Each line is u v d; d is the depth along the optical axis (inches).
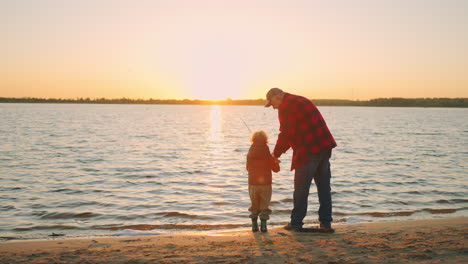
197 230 249.8
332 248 169.8
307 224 258.1
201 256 159.8
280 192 380.5
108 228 257.1
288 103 199.8
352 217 281.3
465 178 475.5
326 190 205.6
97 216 294.5
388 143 1020.5
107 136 1253.7
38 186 424.8
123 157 712.4
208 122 2655.0
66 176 495.2
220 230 246.7
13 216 294.4
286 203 333.1
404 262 149.6
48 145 929.5
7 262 154.2
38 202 344.8
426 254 158.7
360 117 3604.8
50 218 289.3
